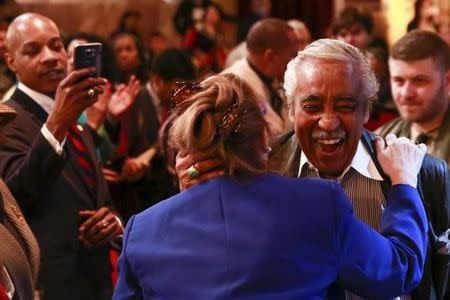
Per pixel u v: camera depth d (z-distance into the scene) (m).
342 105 3.18
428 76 4.53
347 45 3.24
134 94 6.30
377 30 11.02
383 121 6.25
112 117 6.27
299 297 2.78
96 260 4.67
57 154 4.38
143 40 11.86
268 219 2.83
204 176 2.94
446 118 4.61
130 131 6.75
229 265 2.80
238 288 2.78
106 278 4.71
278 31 6.43
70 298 4.50
